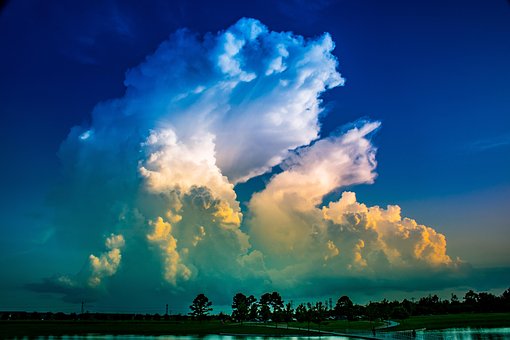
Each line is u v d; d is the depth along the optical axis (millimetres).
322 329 174875
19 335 145250
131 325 194875
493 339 104562
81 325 192750
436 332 138125
